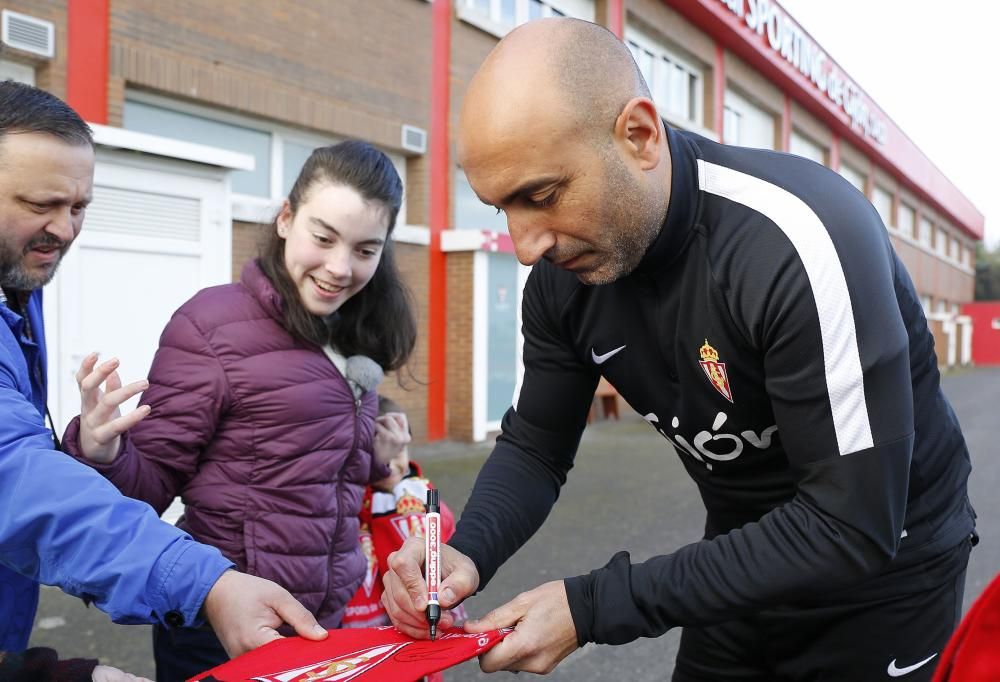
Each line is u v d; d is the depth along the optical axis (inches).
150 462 63.3
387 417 81.3
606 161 44.0
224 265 207.3
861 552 44.3
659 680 118.1
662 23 464.4
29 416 46.3
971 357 1391.5
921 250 1069.8
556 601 48.4
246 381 65.5
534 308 62.9
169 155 189.8
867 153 843.4
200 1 232.8
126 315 188.9
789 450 47.5
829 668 58.0
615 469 284.5
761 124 625.9
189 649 66.2
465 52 335.0
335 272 66.7
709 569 46.6
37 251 53.1
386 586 51.8
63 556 44.0
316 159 69.0
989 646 35.5
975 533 61.7
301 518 67.5
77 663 42.4
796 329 45.1
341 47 279.6
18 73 198.1
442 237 327.6
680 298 51.1
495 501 60.6
